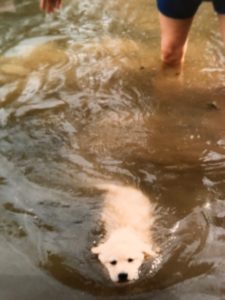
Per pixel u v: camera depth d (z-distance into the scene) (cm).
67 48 223
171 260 127
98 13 249
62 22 242
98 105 188
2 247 131
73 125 178
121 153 166
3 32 235
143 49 223
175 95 194
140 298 118
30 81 202
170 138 173
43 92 195
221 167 159
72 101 190
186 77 204
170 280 122
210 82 201
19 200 146
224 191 149
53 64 212
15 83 200
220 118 182
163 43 202
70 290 120
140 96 193
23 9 252
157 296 118
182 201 146
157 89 197
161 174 157
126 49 222
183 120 181
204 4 255
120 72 207
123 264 127
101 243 134
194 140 172
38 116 182
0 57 218
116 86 199
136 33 235
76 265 127
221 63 213
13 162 161
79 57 217
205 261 126
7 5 255
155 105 189
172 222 140
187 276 122
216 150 167
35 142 170
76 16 246
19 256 128
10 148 167
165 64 209
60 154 165
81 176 156
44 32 234
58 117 182
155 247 132
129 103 190
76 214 143
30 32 235
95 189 152
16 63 213
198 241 132
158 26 241
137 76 204
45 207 144
